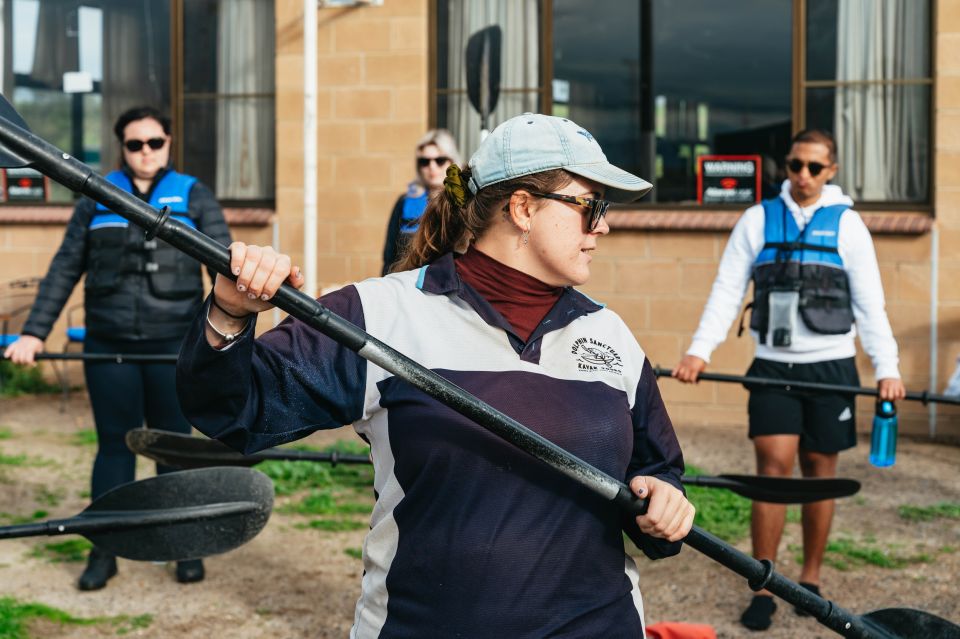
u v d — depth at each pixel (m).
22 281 9.30
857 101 8.24
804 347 4.70
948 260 7.93
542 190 2.06
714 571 5.29
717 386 8.31
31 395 9.30
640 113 8.54
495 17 8.72
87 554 5.44
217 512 2.48
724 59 8.39
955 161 7.93
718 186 8.43
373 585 2.04
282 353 2.01
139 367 4.95
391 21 8.63
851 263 4.69
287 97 8.88
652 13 8.47
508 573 1.96
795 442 4.68
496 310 2.09
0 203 9.46
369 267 8.74
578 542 2.01
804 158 4.66
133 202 1.79
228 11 9.27
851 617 2.37
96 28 9.51
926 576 5.15
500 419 1.92
